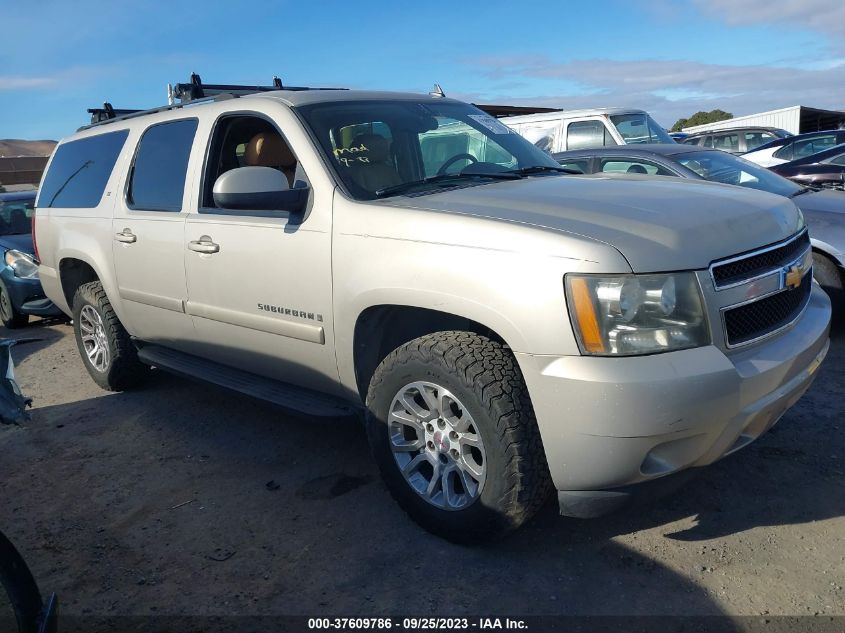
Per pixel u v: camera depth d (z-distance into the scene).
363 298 3.29
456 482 3.27
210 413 5.12
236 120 4.25
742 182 6.68
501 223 2.93
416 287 3.09
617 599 2.84
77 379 6.22
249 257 3.86
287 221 3.69
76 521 3.75
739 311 2.87
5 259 8.28
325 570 3.14
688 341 2.72
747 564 3.00
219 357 4.41
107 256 5.04
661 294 2.68
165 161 4.62
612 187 3.47
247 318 3.97
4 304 8.46
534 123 11.07
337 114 3.94
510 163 4.21
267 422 4.88
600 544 3.20
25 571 2.45
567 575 3.00
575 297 2.69
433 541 3.30
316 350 3.66
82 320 5.71
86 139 5.66
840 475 3.65
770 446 3.99
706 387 2.66
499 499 2.96
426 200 3.34
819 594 2.79
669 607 2.77
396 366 3.23
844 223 5.61
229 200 3.46
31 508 3.93
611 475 2.75
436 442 3.21
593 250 2.70
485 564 3.11
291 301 3.69
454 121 4.33
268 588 3.05
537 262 2.77
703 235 2.86
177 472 4.22
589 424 2.68
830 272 5.64
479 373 2.93
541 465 2.93
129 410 5.29
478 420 2.96
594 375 2.65
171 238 4.38
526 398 2.91
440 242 3.04
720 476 3.70
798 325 3.21
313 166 3.63
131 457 4.49
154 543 3.47
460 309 2.96
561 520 3.41
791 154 13.64
